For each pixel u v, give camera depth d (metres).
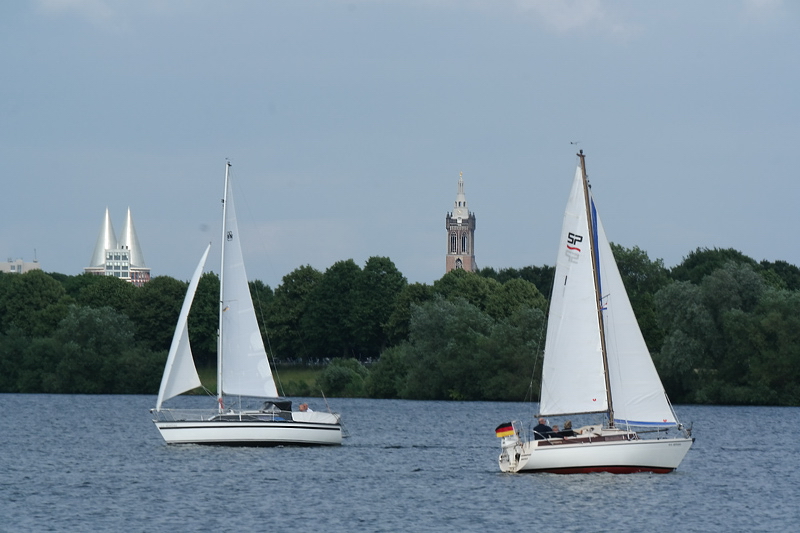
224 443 158.00
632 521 102.88
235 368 160.50
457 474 134.38
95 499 114.69
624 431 125.06
